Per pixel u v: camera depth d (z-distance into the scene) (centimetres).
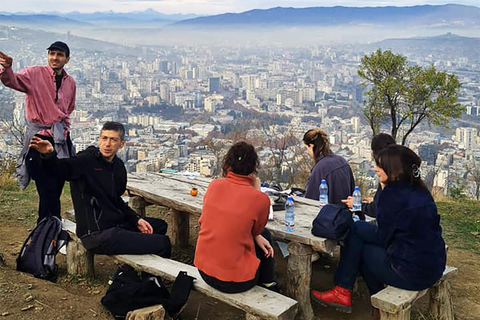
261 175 916
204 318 342
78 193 356
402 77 1166
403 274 302
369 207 396
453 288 416
